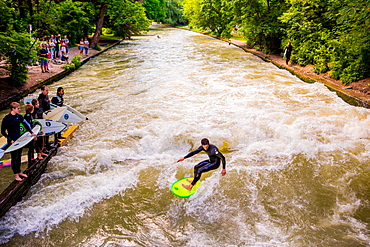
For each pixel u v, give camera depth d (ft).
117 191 21.91
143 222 18.83
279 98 43.37
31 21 68.39
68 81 55.01
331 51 56.39
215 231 18.06
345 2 50.16
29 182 21.98
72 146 28.76
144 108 39.32
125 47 111.04
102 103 41.83
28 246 16.79
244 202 20.85
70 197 20.86
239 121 33.94
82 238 17.46
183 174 24.35
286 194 21.85
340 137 30.91
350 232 17.90
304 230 18.11
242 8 87.81
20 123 21.30
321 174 24.49
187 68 66.49
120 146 28.66
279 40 85.66
